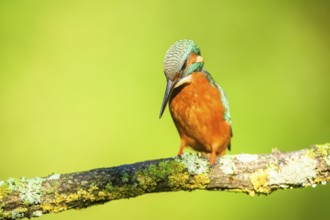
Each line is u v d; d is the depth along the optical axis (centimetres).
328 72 1418
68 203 733
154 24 1442
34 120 1364
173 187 754
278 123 1321
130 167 748
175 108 898
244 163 750
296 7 1466
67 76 1400
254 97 1349
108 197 741
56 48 1428
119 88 1370
